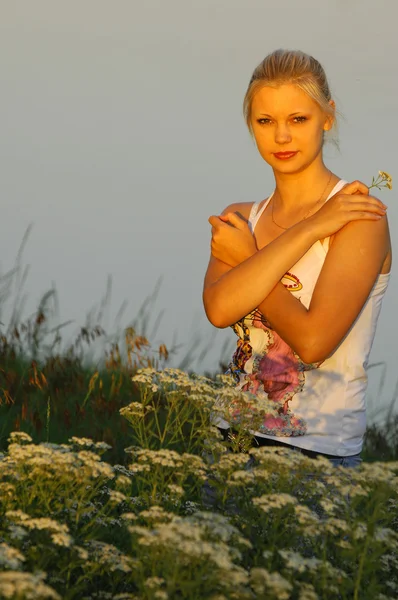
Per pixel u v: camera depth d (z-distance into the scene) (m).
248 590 4.35
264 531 5.02
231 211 6.25
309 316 5.45
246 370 5.78
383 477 4.80
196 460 5.34
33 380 9.55
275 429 5.56
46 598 4.24
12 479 5.23
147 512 4.77
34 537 4.87
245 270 5.58
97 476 5.22
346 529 4.72
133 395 9.87
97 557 4.89
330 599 4.87
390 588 5.21
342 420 5.60
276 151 5.70
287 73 5.54
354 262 5.50
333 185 5.89
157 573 4.52
